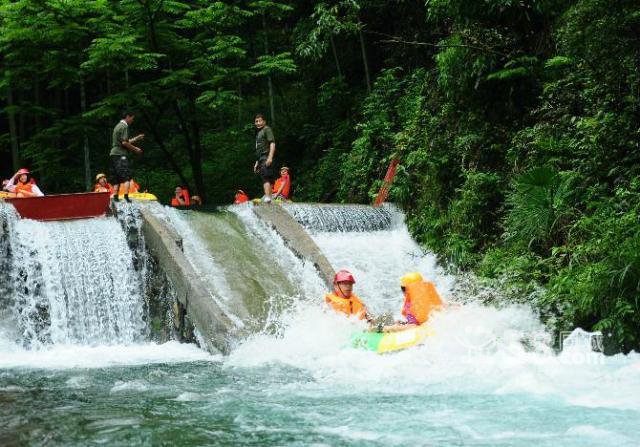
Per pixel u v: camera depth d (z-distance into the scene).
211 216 13.35
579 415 5.59
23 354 9.77
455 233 12.88
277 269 12.05
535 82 12.66
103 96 24.81
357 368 7.64
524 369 7.27
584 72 10.95
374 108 19.25
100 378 7.71
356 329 8.93
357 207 15.05
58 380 7.61
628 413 5.63
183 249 11.71
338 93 23.02
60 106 26.09
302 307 10.88
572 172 10.21
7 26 18.05
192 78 22.62
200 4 20.16
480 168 13.31
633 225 8.81
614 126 10.11
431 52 20.31
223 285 11.05
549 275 10.02
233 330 9.56
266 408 6.06
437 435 5.16
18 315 10.52
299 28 24.09
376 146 18.17
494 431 5.22
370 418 5.66
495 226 12.56
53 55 18.77
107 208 12.12
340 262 13.09
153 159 27.81
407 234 14.68
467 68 13.14
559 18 12.06
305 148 25.31
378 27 22.91
